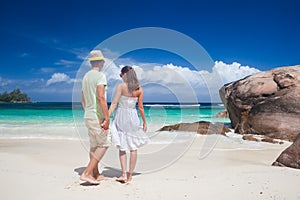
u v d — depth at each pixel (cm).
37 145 659
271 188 307
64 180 353
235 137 832
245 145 688
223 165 459
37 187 321
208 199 280
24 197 288
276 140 756
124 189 317
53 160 489
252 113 895
